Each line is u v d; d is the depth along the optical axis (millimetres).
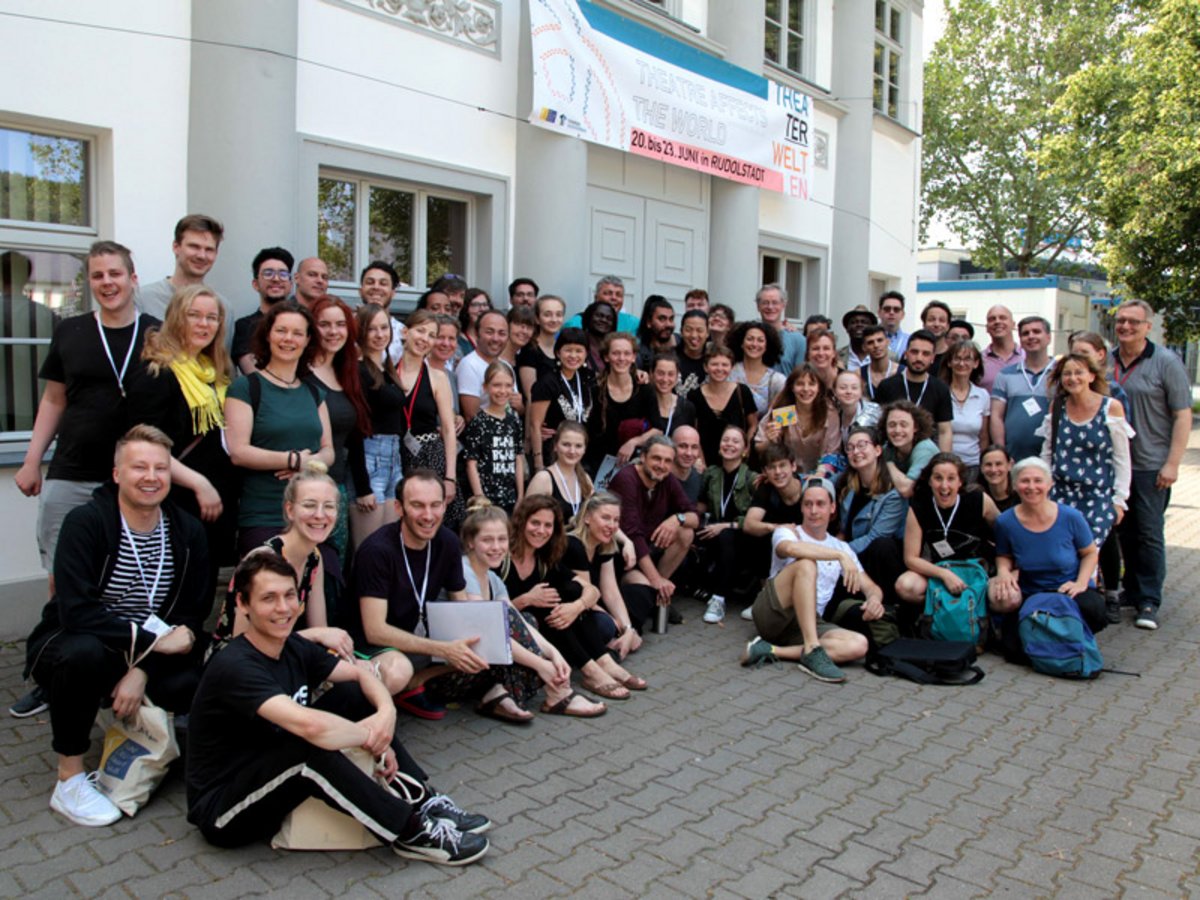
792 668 5023
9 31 4641
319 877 2842
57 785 3215
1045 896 2850
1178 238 16969
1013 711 4465
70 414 3861
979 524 5398
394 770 3037
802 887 2857
